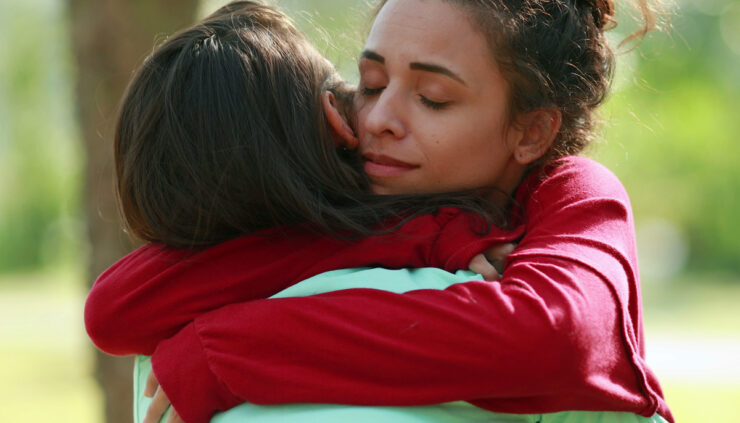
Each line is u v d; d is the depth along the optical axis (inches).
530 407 50.6
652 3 70.3
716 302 602.2
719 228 762.8
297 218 55.4
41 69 750.5
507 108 57.3
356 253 55.7
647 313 544.7
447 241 56.1
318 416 50.0
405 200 56.9
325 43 70.5
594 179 58.7
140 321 55.9
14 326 496.4
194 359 52.9
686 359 376.8
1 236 829.8
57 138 788.6
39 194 822.5
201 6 129.0
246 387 51.1
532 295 49.4
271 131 53.9
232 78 54.1
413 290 51.8
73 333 464.8
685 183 725.9
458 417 51.5
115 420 129.3
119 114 56.9
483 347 48.3
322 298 51.6
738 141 684.1
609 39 79.6
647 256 829.2
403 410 50.2
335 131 57.2
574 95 60.0
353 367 49.9
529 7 57.6
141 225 56.9
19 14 746.8
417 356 48.9
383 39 56.9
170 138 53.7
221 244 56.1
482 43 55.9
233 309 53.4
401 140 56.6
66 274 828.0
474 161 57.2
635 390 52.7
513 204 61.4
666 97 585.3
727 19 608.4
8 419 273.6
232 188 53.4
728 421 263.6
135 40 124.9
